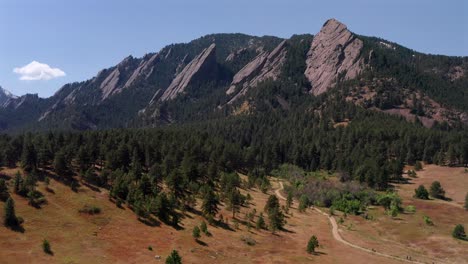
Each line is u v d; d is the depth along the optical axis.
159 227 105.19
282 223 123.69
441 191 163.12
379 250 109.12
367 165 184.12
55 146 144.38
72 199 109.94
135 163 137.62
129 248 89.56
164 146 169.75
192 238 101.50
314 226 131.38
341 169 196.00
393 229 129.25
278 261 94.31
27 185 107.38
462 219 136.25
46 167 129.00
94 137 171.88
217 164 174.00
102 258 82.25
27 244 82.75
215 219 121.56
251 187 173.50
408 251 109.44
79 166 131.25
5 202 98.06
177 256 77.12
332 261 98.00
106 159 138.75
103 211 106.94
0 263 73.12
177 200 125.69
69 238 89.12
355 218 143.75
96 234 93.94
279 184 192.50
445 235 121.00
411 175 194.75
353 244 113.94
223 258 92.31
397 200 150.75
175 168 136.62
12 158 132.88
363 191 166.50
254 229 118.81
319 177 196.00
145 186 120.38
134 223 104.25
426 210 146.50
